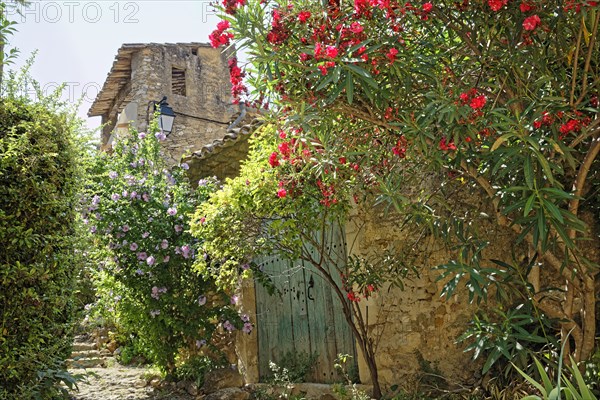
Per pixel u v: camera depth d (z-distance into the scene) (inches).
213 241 217.6
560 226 142.2
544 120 144.5
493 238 195.6
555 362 161.3
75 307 206.7
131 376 275.9
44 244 184.7
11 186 179.8
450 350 199.8
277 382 244.4
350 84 137.9
